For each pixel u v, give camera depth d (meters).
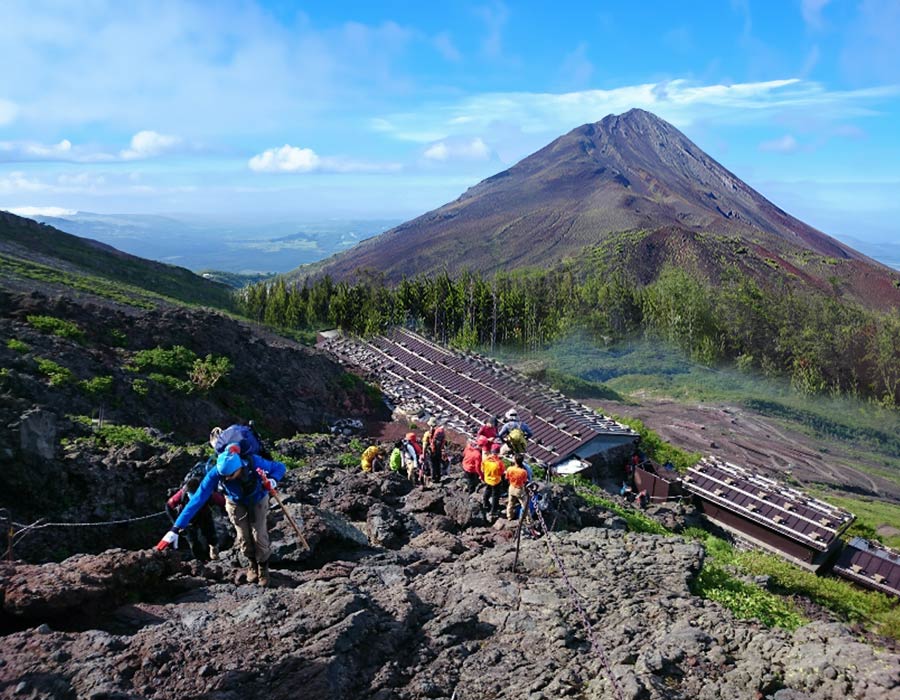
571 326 112.19
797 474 56.66
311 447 24.03
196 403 25.78
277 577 7.83
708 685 5.85
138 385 23.56
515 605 7.67
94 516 12.77
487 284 99.88
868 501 51.97
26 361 20.61
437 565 9.62
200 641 5.57
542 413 33.97
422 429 34.47
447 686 5.71
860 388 99.62
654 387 89.94
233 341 33.41
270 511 9.74
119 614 6.13
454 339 90.31
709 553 19.03
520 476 12.20
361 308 80.44
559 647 6.57
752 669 6.03
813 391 97.12
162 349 28.67
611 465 32.41
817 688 5.63
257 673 5.16
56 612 5.71
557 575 9.10
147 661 5.08
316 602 6.48
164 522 13.31
